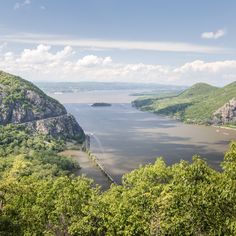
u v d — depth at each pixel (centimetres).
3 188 11244
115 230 9375
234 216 7081
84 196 10488
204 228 7475
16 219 9838
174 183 8269
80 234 9862
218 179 7569
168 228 8238
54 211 10019
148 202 9488
